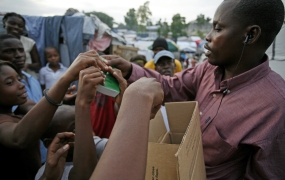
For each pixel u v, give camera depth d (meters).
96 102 2.16
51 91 0.88
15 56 2.12
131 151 0.40
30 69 3.26
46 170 0.86
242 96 0.89
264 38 0.89
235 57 0.93
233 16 0.87
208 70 1.13
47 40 4.01
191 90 1.22
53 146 0.92
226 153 0.88
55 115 1.12
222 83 0.95
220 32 0.91
